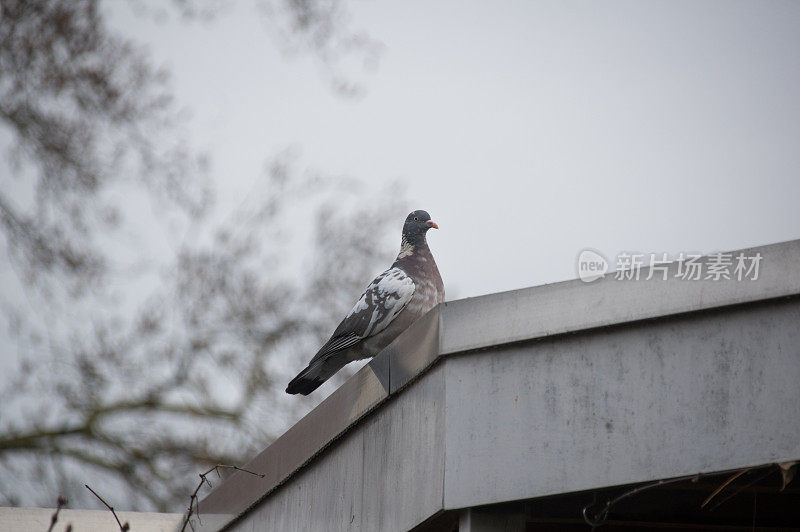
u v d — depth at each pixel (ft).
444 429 23.32
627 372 21.36
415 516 24.22
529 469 21.93
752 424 19.69
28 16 62.13
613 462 20.98
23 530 36.96
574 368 22.04
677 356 20.85
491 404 22.90
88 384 60.80
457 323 23.73
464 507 22.52
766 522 25.29
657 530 26.63
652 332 21.26
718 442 19.95
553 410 22.04
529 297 22.86
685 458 20.21
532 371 22.57
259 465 35.40
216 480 61.16
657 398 20.86
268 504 34.40
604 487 20.98
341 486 29.19
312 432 31.60
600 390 21.58
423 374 25.00
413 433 25.12
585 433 21.50
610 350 21.71
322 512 30.17
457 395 23.41
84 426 61.98
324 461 30.83
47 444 61.87
